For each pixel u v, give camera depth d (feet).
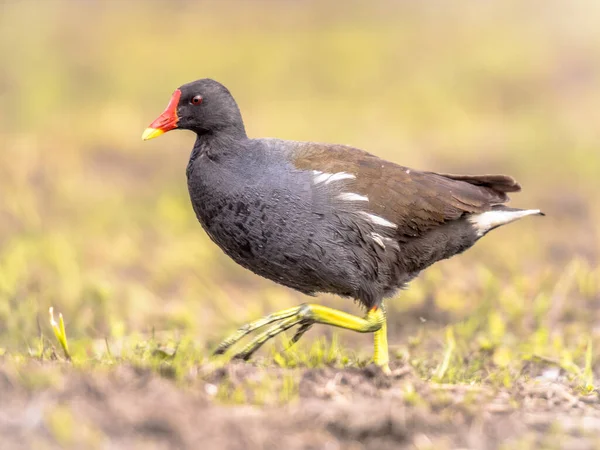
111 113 71.87
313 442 21.38
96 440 20.22
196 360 27.32
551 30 96.07
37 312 38.93
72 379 22.81
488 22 100.63
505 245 49.67
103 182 59.11
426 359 33.04
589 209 56.29
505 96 79.77
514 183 31.04
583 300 41.73
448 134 70.08
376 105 77.66
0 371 22.89
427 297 41.96
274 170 28.53
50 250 46.62
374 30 98.63
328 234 28.40
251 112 74.49
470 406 24.32
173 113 29.73
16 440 20.16
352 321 29.17
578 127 70.23
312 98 79.25
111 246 49.08
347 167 29.19
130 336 35.65
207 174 29.04
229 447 20.71
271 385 24.27
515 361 32.78
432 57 89.86
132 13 99.60
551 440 22.70
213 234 29.48
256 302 44.50
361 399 24.13
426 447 21.70
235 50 89.92
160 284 46.19
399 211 29.30
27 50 83.56
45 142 64.28
